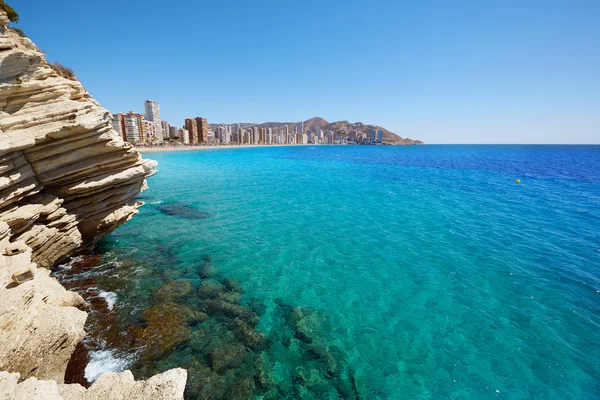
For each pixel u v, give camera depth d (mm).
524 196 31594
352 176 49281
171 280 13219
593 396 7664
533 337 9812
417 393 7895
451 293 12469
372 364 8828
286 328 10289
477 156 110062
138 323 10031
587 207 26562
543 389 7902
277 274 14148
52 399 4895
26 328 6969
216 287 12758
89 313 10406
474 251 16688
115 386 5656
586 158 97438
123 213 16234
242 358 8844
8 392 4793
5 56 10617
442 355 9141
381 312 11266
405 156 110438
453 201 29375
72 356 8375
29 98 11625
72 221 13586
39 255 12156
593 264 14906
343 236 19312
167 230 20250
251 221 22641
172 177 46688
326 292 12641
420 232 19984
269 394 7754
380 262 15422
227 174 51281
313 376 8367
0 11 10859
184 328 9938
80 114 12844
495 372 8477
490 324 10492
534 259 15586
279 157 101562
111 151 14219
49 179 12508
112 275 13461
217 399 7496
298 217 23781
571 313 11031
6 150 10438
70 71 15758
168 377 5816
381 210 25969
